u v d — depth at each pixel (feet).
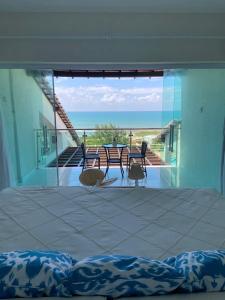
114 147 17.44
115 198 7.14
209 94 12.08
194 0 9.15
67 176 16.21
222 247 4.69
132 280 3.04
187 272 3.20
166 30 10.33
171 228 5.47
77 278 3.05
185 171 14.02
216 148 11.71
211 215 6.07
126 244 4.83
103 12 10.15
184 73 13.75
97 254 4.48
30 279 3.05
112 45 10.48
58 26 10.23
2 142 11.38
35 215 6.07
